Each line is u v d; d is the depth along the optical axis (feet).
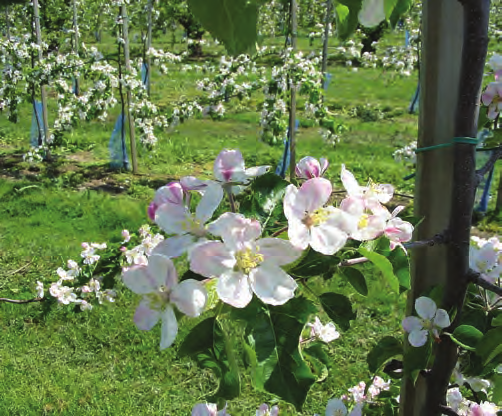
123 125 27.99
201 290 2.81
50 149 27.55
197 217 3.12
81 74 27.45
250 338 2.87
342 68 55.72
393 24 2.77
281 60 21.63
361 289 3.59
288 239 3.15
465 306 4.89
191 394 13.08
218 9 2.65
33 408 12.51
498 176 26.43
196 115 25.96
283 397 2.80
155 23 46.73
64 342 14.70
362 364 13.83
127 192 25.61
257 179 3.47
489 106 4.59
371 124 36.86
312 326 5.74
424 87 3.91
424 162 4.04
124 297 16.21
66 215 22.30
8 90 28.73
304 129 35.40
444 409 4.52
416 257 4.28
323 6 37.65
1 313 15.64
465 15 3.68
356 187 3.43
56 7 36.47
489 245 4.97
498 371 4.96
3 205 22.97
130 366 13.89
